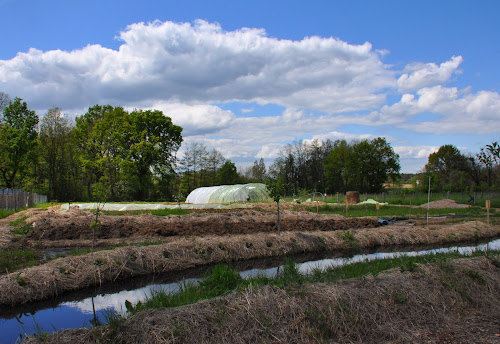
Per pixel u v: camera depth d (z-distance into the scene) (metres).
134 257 10.46
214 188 42.25
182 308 5.78
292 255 13.16
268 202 32.94
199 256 11.55
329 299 6.00
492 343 5.23
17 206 32.31
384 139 66.81
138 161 47.88
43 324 7.01
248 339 5.16
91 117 55.84
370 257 12.93
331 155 70.31
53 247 13.11
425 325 5.93
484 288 7.32
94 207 25.59
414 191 48.34
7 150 43.28
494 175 48.75
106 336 5.05
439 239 16.36
